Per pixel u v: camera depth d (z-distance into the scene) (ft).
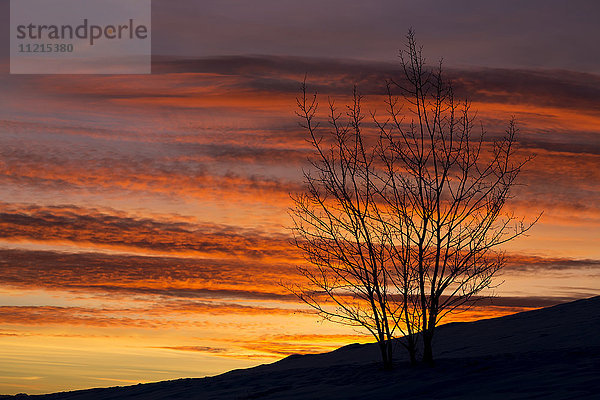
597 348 42.14
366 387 37.78
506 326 61.46
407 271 41.96
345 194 42.63
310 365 57.16
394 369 41.37
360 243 42.37
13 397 54.34
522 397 32.01
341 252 42.57
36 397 53.52
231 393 42.34
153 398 45.42
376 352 59.06
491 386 34.91
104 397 49.03
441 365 40.73
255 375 48.16
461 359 42.04
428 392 35.35
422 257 41.50
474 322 67.82
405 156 42.27
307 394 38.19
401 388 36.58
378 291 41.86
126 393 49.44
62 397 52.01
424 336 41.24
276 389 40.93
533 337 53.16
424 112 42.52
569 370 36.37
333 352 64.69
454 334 62.44
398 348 59.00
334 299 42.65
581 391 31.83
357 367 44.09
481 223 41.96
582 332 51.98
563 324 56.90
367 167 42.65
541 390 32.91
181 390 46.65
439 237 41.34
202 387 46.55
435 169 41.68
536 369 37.37
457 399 33.35
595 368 36.35
